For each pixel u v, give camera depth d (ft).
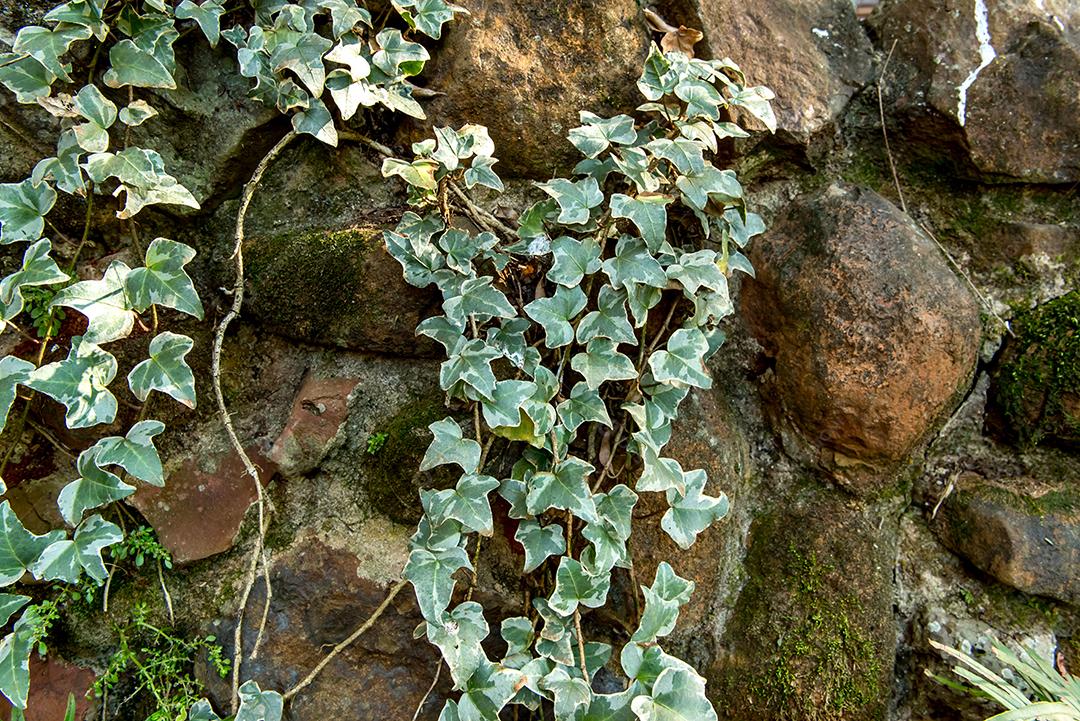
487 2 2.53
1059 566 2.47
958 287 2.58
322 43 2.44
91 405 2.31
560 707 2.36
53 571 2.30
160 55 2.40
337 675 2.48
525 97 2.54
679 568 2.58
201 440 2.52
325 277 2.48
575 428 2.48
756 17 2.67
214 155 2.51
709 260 2.52
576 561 2.44
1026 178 2.62
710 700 2.57
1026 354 2.58
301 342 2.56
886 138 2.72
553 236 2.58
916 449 2.62
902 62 2.71
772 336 2.64
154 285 2.37
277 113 2.51
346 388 2.54
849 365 2.50
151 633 2.49
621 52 2.56
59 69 2.33
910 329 2.49
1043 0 2.69
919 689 2.55
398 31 2.49
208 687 2.47
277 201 2.56
